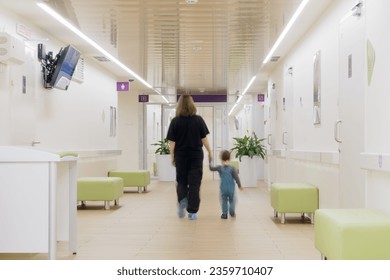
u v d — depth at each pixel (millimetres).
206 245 4844
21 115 6000
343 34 5191
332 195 5730
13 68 5715
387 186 4012
